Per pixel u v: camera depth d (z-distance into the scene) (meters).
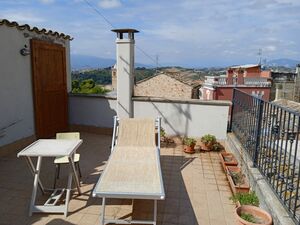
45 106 7.00
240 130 5.83
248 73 38.19
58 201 3.99
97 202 4.00
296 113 3.18
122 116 7.26
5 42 5.67
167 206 3.95
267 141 4.07
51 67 7.17
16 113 6.08
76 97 7.87
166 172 5.19
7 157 5.70
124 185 3.28
